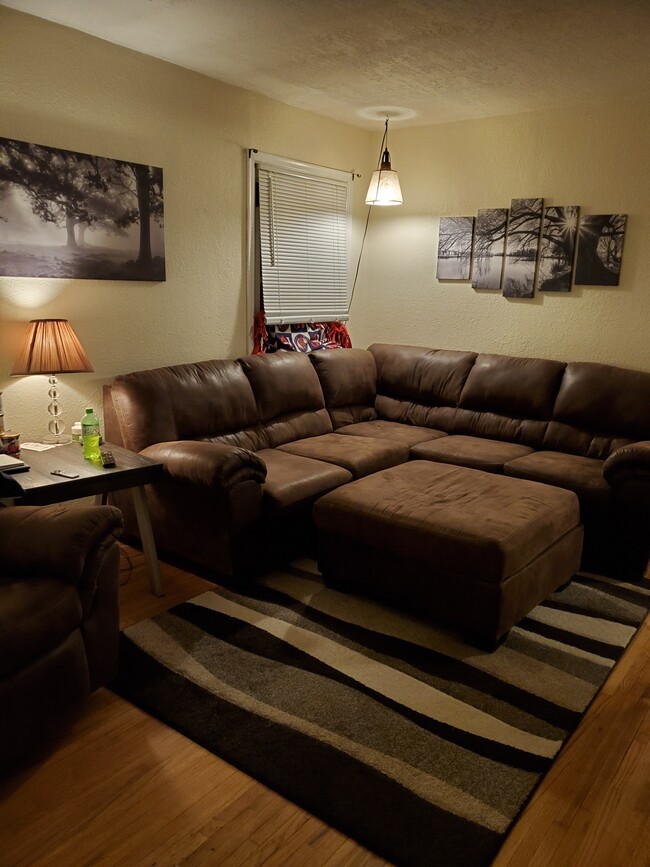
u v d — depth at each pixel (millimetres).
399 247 4867
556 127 4016
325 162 4461
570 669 2301
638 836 1598
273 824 1618
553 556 2641
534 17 2639
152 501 3088
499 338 4492
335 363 4348
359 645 2424
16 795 1706
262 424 3799
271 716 2016
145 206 3348
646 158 3729
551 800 1709
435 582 2475
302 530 3172
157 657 2322
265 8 2619
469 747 1895
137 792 1719
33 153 2844
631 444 3287
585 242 4004
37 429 3086
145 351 3523
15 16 2703
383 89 3711
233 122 3750
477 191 4414
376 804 1676
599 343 4074
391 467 3477
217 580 2965
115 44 3080
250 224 3984
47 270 2973
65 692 1861
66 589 1887
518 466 3410
